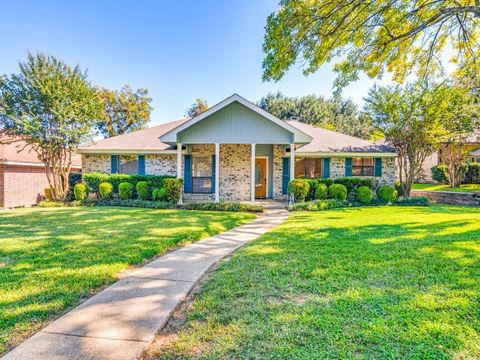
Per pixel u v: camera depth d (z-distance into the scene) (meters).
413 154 14.56
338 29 6.47
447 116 12.92
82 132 13.75
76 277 3.93
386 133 14.56
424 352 2.15
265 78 6.78
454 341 2.28
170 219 9.02
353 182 14.05
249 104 12.77
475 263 4.14
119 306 3.11
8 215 9.90
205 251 5.47
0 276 3.96
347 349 2.21
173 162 15.58
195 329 2.60
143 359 2.20
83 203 13.31
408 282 3.50
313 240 5.86
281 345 2.29
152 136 17.09
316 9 5.93
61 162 14.27
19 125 12.49
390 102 13.85
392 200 13.07
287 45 6.29
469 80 8.30
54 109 13.02
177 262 4.75
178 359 2.18
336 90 8.01
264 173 15.93
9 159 14.02
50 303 3.14
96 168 15.65
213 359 2.15
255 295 3.25
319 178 14.84
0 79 12.46
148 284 3.75
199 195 15.63
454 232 6.41
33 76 12.65
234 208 11.59
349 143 16.30
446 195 14.73
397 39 6.92
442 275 3.70
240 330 2.53
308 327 2.53
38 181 15.89
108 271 4.19
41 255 4.99
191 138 13.26
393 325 2.52
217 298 3.21
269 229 7.71
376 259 4.45
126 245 5.66
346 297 3.11
